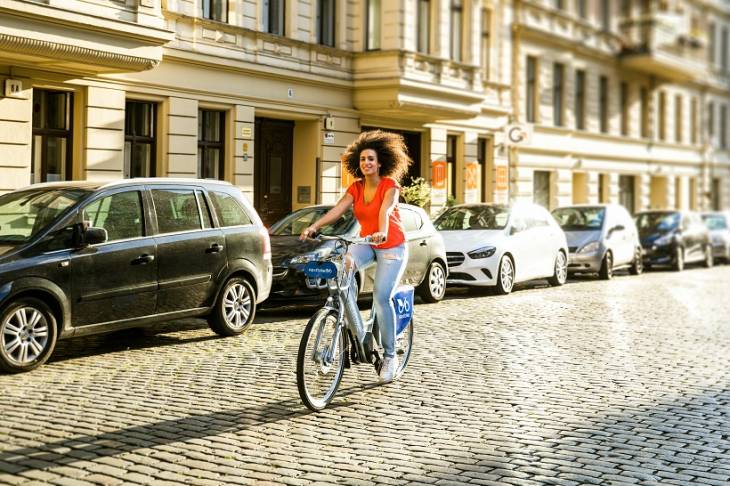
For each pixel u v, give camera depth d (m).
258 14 19.86
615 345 10.89
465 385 8.34
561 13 32.19
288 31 20.86
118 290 9.35
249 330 11.52
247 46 19.59
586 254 20.72
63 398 7.50
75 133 16.36
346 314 7.52
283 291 12.65
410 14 22.94
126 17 15.22
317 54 21.52
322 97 21.72
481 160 28.52
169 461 5.80
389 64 22.11
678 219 25.58
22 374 8.47
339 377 7.52
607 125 36.53
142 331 11.35
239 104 19.47
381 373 7.90
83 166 16.33
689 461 6.00
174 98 17.94
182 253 10.12
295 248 12.95
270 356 9.62
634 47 36.72
